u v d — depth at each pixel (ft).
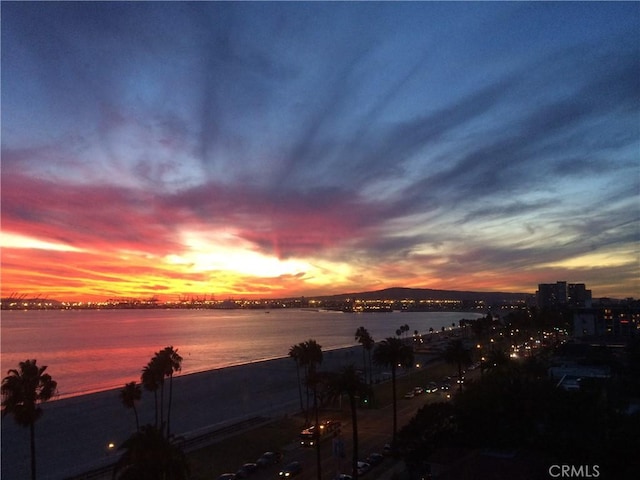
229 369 529.86
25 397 159.84
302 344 272.72
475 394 173.68
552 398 164.45
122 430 275.80
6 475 203.21
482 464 143.74
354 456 166.20
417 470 157.07
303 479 177.58
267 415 291.79
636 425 145.18
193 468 191.42
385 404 308.40
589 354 352.90
